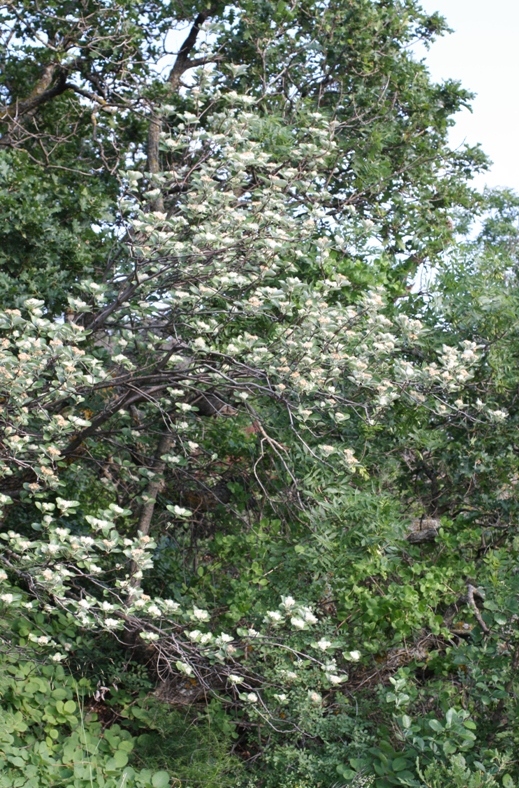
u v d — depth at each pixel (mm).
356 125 8055
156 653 6453
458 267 6992
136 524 7129
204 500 7059
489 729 5484
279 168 6922
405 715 5191
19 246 6691
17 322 5078
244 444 6734
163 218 5559
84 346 6492
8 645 5578
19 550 4941
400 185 8250
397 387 5750
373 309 5559
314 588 6004
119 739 5809
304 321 5586
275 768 5578
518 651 5504
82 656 6445
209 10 8141
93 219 7383
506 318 6512
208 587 6762
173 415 6758
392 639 6090
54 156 8969
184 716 6223
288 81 8250
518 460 6527
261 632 5258
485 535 6840
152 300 6188
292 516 6266
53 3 7969
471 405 6043
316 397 5848
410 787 4922
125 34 7715
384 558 5883
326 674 5008
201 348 5477
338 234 6879
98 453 7062
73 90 8547
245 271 5906
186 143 6699
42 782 5184
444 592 6051
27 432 5570
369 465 6547
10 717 5414
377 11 8352
